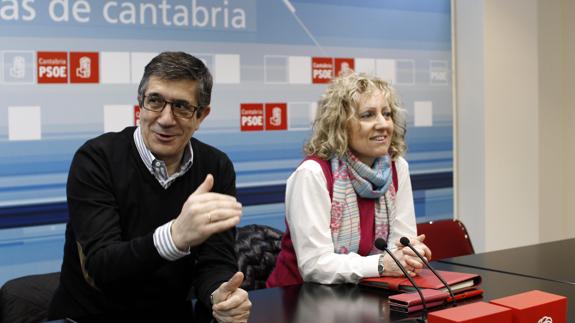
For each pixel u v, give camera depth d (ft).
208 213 4.54
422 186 14.15
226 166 6.43
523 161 14.73
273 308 5.64
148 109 5.44
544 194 15.52
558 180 15.79
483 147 14.15
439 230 9.29
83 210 5.55
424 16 13.97
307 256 6.89
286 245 7.50
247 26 11.69
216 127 11.46
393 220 7.83
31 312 7.41
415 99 13.94
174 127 5.46
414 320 5.24
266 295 6.11
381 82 7.55
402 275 6.40
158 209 5.93
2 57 9.61
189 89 5.40
